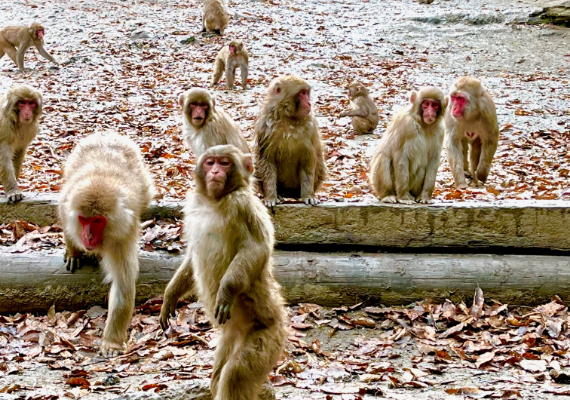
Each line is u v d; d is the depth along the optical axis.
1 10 15.52
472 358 5.66
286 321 5.20
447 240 6.21
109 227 5.65
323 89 11.15
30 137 6.69
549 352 5.69
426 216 6.21
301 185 6.42
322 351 5.71
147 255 6.14
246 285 5.01
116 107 9.86
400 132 6.59
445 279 6.09
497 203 6.27
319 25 15.36
